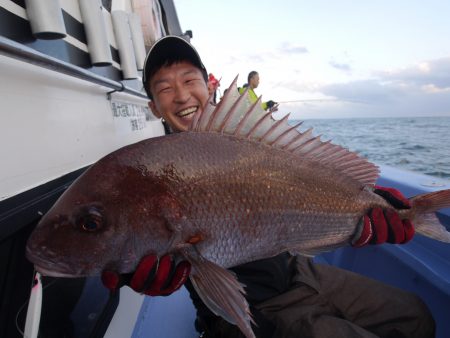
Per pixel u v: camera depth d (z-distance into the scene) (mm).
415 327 611
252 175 497
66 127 659
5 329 505
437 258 756
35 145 548
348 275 686
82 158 717
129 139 1129
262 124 530
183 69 758
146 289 438
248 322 432
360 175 622
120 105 1061
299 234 538
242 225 484
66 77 673
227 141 501
